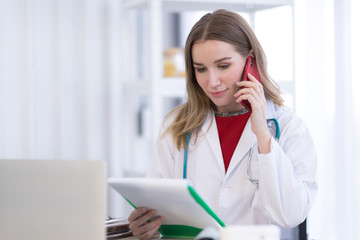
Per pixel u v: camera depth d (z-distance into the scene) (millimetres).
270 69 2400
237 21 1575
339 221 2318
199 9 2607
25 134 2650
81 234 1080
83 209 1078
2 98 2598
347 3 2297
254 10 2475
